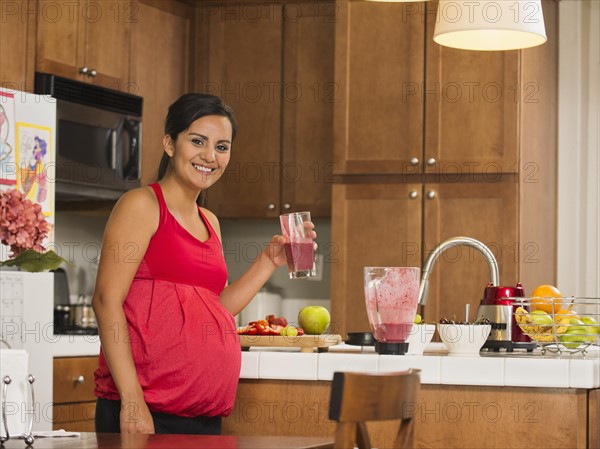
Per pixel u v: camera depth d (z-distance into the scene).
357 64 4.84
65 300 4.91
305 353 2.61
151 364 2.53
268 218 5.30
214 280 2.64
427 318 4.69
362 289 4.80
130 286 2.56
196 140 2.65
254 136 5.31
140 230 2.54
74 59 4.50
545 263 4.98
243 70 5.33
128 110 4.70
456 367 2.50
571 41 5.14
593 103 5.12
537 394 2.47
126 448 1.87
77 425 4.01
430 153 4.72
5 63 4.13
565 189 5.14
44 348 2.79
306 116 5.25
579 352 2.93
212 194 5.35
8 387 1.95
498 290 2.91
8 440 1.94
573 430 2.44
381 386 1.67
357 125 4.82
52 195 3.74
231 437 2.06
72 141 4.40
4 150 3.54
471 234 4.67
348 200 4.84
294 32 5.28
